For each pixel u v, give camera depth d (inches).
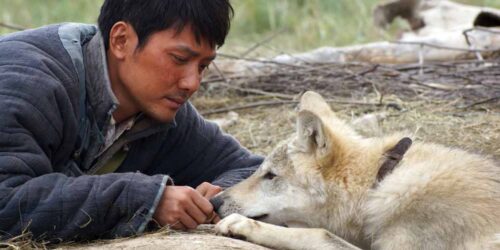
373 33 509.0
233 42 542.6
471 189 207.8
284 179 221.8
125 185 194.7
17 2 633.6
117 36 203.9
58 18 609.3
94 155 213.0
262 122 339.0
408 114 322.3
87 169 214.8
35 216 188.7
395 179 212.1
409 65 376.5
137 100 207.0
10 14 612.4
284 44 533.6
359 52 402.0
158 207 198.5
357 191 216.8
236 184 227.6
